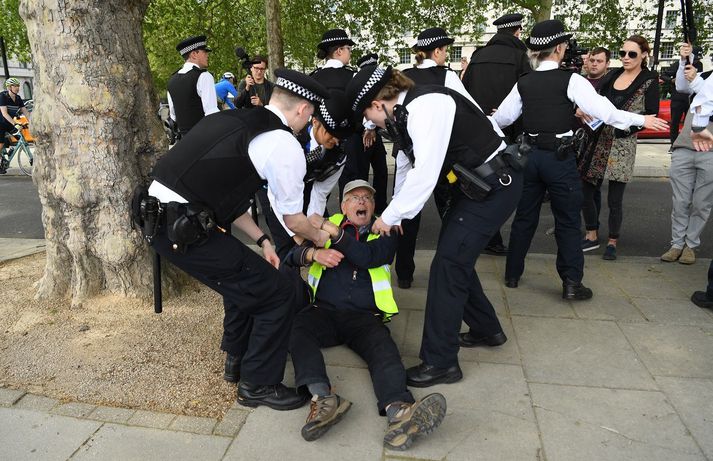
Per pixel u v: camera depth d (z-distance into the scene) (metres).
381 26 14.78
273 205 2.60
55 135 3.32
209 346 3.04
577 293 3.64
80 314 3.39
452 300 2.58
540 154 3.45
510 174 2.47
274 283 2.32
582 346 3.05
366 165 4.51
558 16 17.72
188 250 2.16
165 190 2.13
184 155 2.11
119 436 2.27
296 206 2.24
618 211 4.53
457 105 2.42
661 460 2.12
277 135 2.12
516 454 2.16
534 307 3.60
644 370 2.78
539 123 3.41
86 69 3.22
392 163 10.19
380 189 4.92
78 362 2.86
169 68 16.64
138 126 3.47
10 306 3.54
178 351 2.98
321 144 3.06
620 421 2.37
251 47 15.36
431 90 2.35
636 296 3.76
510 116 3.61
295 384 2.49
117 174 3.35
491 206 2.48
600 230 5.74
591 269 4.35
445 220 2.63
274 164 2.11
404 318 3.46
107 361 2.87
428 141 2.27
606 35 17.55
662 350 2.99
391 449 2.19
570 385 2.65
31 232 6.27
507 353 2.98
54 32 3.19
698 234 4.35
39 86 3.36
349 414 2.43
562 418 2.39
